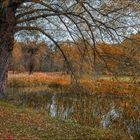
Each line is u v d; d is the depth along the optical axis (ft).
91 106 71.10
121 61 54.24
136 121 63.31
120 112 66.28
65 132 50.93
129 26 55.77
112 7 56.08
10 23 61.16
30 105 83.51
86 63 58.95
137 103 61.21
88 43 57.00
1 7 59.36
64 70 65.10
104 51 55.57
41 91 111.24
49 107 82.28
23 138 43.27
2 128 46.96
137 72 53.36
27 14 63.93
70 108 79.61
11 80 130.21
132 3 55.47
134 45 53.83
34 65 134.31
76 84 62.49
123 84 55.98
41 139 44.50
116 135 56.59
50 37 64.39
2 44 62.59
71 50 63.16
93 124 64.18
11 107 64.23
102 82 63.31
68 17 57.41
